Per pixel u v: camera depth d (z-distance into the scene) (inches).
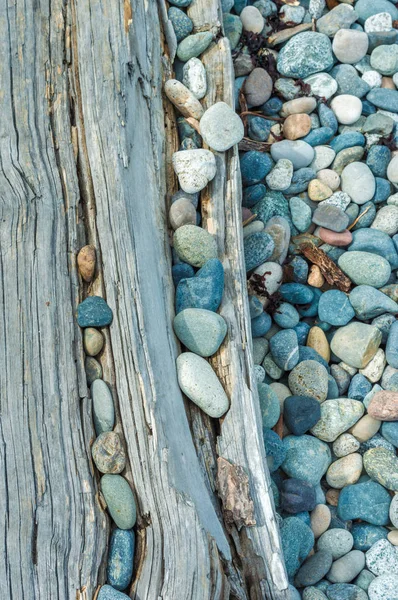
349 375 48.0
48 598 39.6
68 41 46.9
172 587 39.8
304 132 51.5
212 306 45.2
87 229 44.3
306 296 48.6
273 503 43.0
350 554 44.4
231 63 50.4
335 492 45.9
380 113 52.2
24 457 40.6
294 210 50.4
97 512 40.7
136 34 47.0
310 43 52.5
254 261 48.6
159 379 42.3
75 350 42.3
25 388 41.3
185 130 49.3
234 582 41.1
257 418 43.6
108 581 40.2
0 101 45.5
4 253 43.1
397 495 44.7
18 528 39.9
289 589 41.7
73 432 41.3
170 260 46.4
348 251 49.7
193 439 43.4
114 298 43.1
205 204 47.8
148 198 46.2
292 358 47.3
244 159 50.5
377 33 53.7
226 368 44.3
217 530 41.4
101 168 44.6
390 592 43.3
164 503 40.9
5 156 44.6
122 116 45.2
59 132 45.3
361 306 48.3
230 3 53.3
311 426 46.3
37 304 42.4
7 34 46.6
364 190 50.4
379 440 46.5
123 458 41.3
